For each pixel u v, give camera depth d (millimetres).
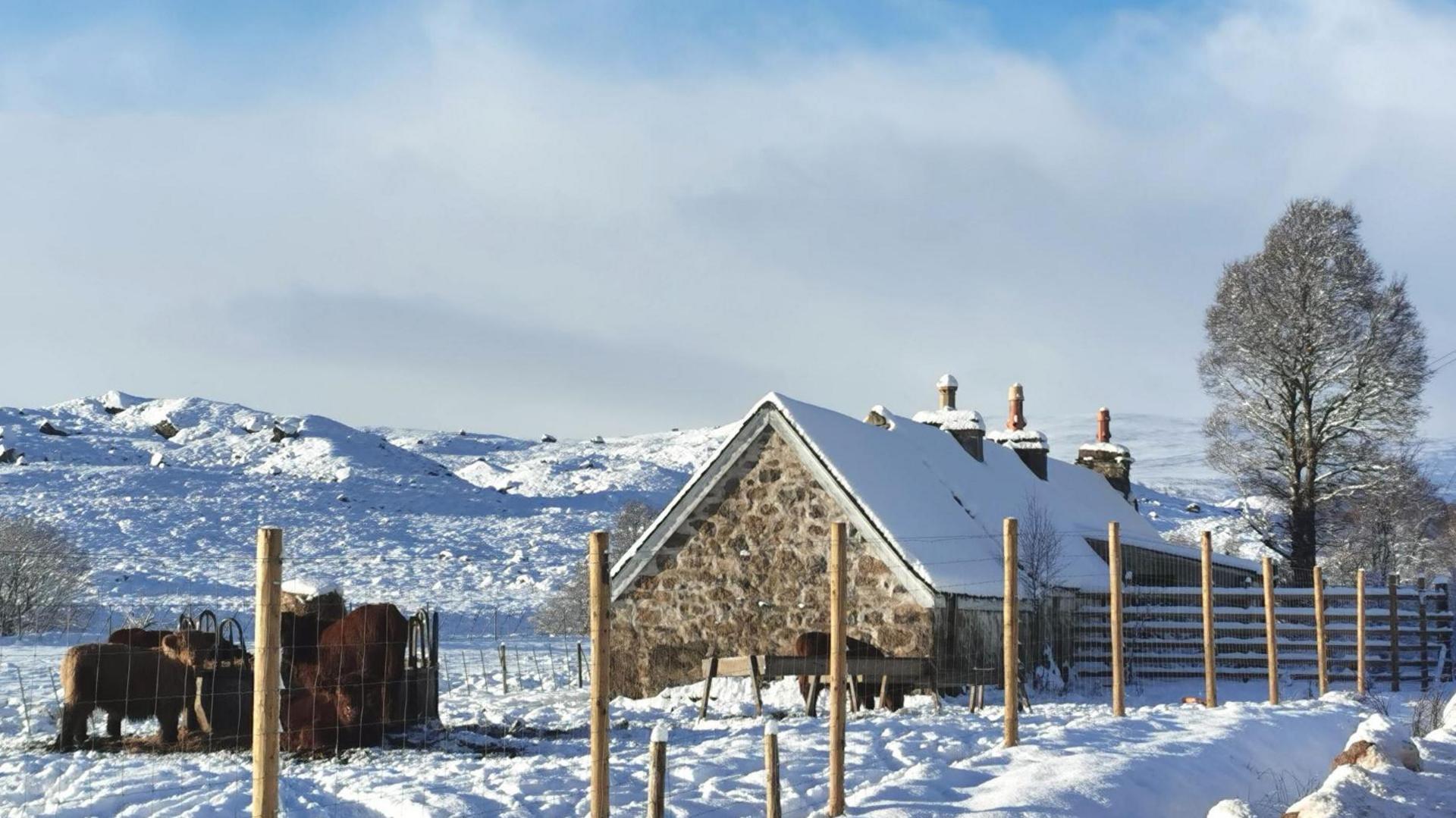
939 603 28547
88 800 14672
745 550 30844
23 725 21562
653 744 11859
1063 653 34562
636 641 31734
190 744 19141
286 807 14062
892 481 31844
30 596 44281
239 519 90938
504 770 16453
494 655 40281
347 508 100438
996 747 18109
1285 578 52875
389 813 13984
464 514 104062
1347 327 52031
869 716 23422
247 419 131625
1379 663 35812
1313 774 19562
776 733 12883
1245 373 54156
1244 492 55531
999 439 45031
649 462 145375
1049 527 35969
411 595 66188
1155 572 42250
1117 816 14375
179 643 19406
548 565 81625
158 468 105375
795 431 30344
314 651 19484
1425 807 11352
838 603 13992
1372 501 57688
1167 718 22266
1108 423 53562
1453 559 60469
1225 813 11953
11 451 103500
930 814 13531
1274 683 27125
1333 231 53094
